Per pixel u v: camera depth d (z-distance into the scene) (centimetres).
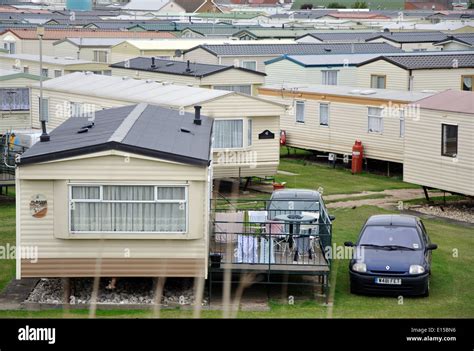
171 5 11038
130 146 1611
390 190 2909
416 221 1875
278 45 4709
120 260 1645
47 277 1648
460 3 12838
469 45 4934
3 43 5634
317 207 2016
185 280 1748
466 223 2425
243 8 12150
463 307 1645
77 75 3491
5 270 1892
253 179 3028
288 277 1836
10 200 2705
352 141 3316
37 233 1636
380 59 3800
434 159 2573
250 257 1717
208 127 2002
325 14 9000
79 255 1642
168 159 1616
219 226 1870
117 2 13312
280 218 1772
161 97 2784
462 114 2466
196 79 3572
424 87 3712
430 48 5100
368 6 12231
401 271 1702
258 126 2759
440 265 1962
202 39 5406
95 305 1509
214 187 2627
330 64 4091
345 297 1720
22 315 1552
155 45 4841
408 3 12525
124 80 3231
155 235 1636
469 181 2473
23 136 2936
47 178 1616
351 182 3056
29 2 11488
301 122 3538
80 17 8431
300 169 3334
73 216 1631
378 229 1819
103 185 1625
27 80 3556
